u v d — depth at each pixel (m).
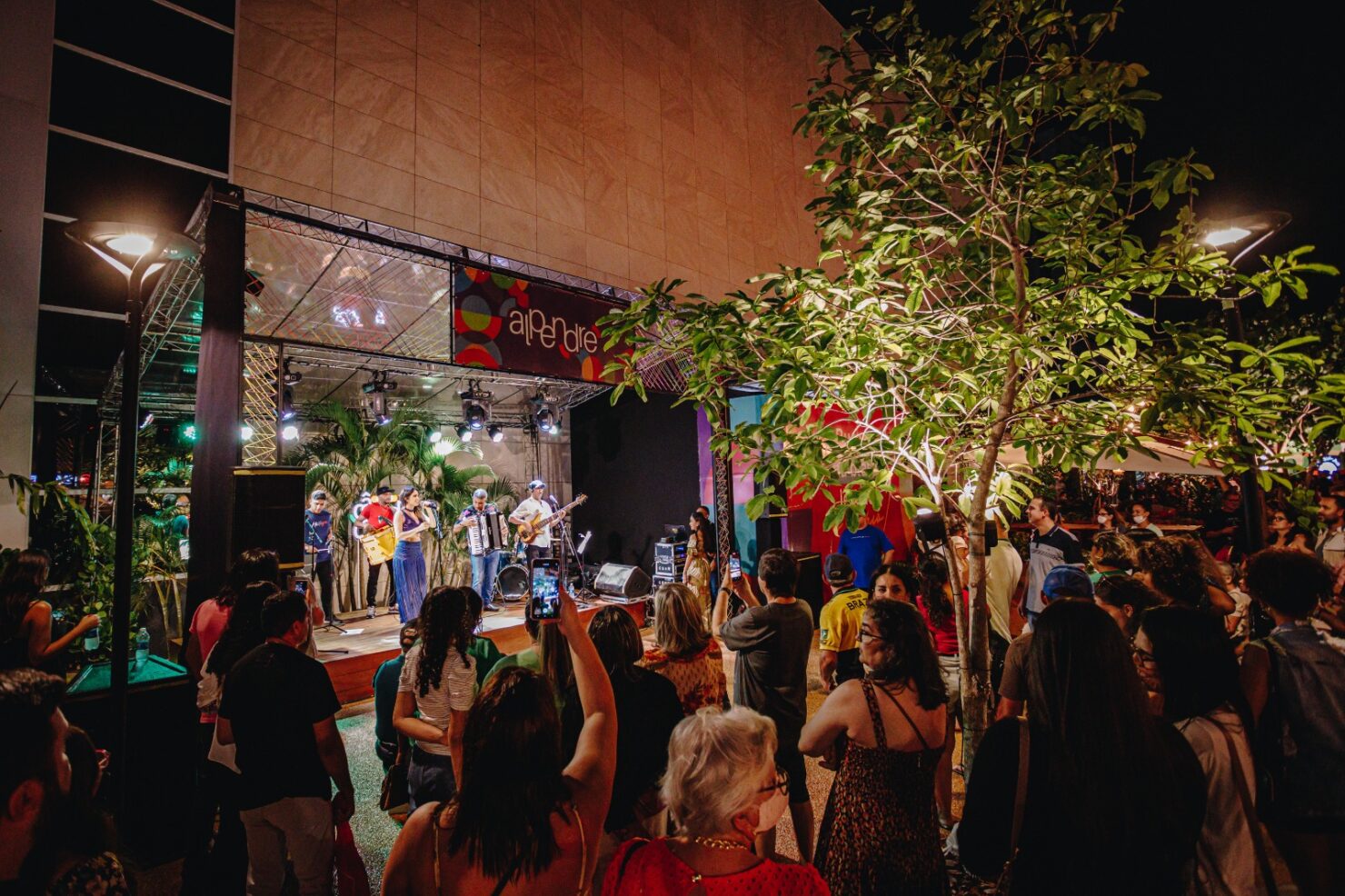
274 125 7.53
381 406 10.89
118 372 7.68
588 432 14.42
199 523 4.73
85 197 7.09
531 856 1.39
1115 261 2.84
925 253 3.39
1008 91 2.99
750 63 14.02
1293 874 2.42
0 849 1.31
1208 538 11.02
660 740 2.53
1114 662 1.69
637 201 11.16
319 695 2.79
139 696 3.99
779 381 2.88
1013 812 1.69
